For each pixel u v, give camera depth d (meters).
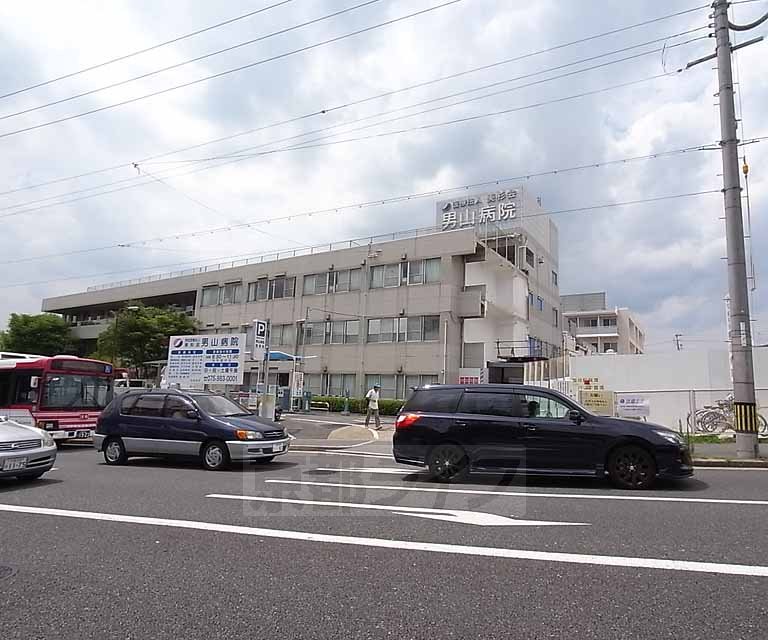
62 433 15.21
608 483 8.88
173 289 46.88
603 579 4.25
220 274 43.50
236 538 5.46
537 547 5.12
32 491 8.05
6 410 15.03
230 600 3.87
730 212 12.41
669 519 6.19
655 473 8.20
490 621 3.50
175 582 4.23
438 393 9.55
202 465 10.95
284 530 5.78
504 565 4.61
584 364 19.78
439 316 31.98
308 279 38.00
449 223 39.47
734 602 3.77
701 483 8.86
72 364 15.82
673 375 18.52
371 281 35.00
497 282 35.84
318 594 3.98
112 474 9.95
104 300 53.19
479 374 31.27
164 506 6.98
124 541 5.35
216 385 20.30
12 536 5.54
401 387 32.59
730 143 12.54
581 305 64.25
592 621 3.49
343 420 26.34
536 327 39.31
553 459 8.55
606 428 8.45
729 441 14.83
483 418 9.03
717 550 4.97
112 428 11.65
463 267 33.34
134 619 3.56
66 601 3.86
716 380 17.95
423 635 3.31
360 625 3.46
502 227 37.78
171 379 21.19
